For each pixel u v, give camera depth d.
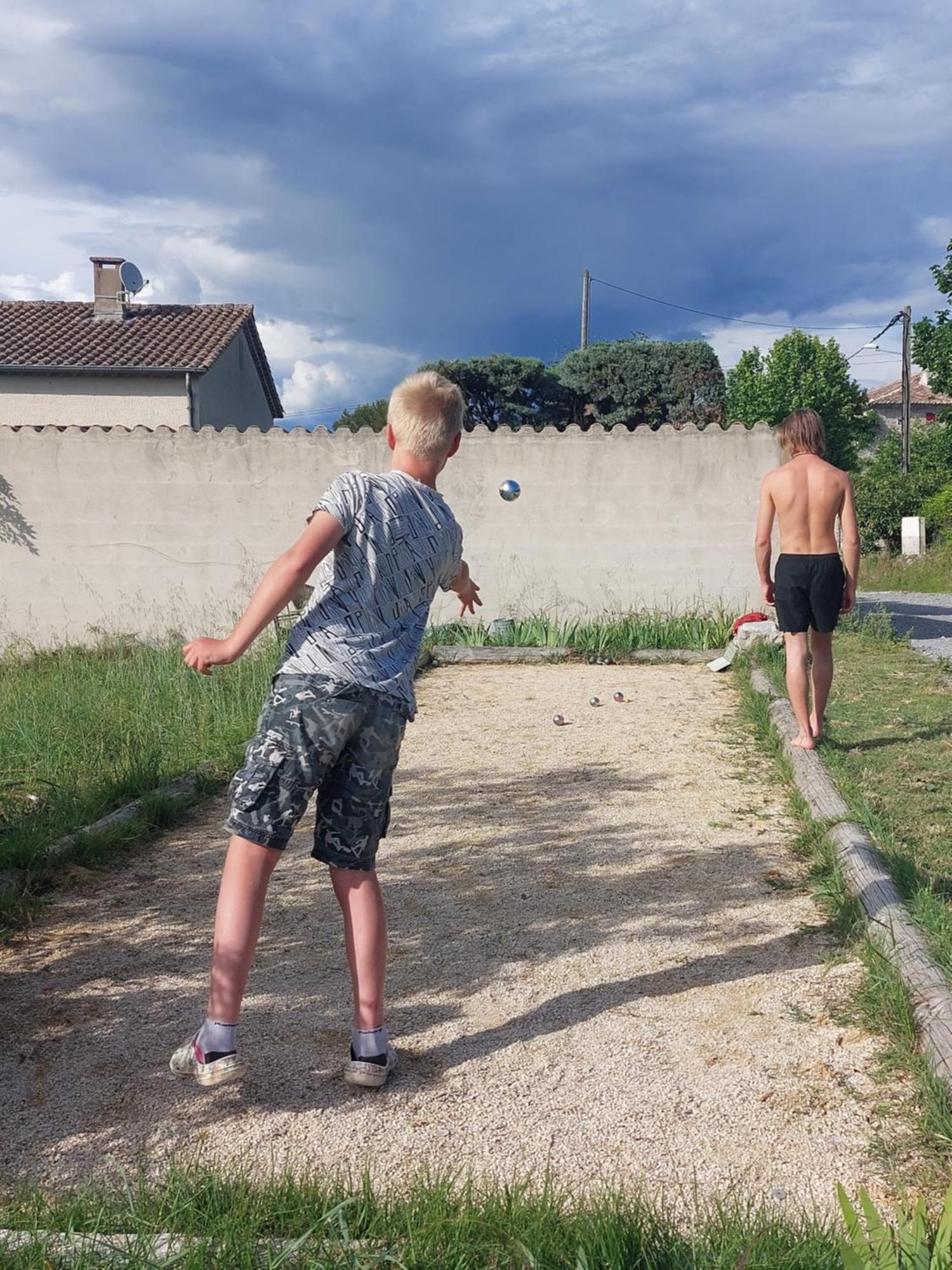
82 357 22.88
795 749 6.30
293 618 11.41
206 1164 2.49
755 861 4.64
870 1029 3.07
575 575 12.27
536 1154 2.54
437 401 3.01
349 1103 2.80
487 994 3.44
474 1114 2.73
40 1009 3.40
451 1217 2.20
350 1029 3.22
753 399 48.72
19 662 11.78
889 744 6.61
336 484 2.85
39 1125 2.71
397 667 2.85
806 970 3.53
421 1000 3.41
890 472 39.22
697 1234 2.15
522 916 4.10
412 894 4.38
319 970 3.65
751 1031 3.13
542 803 5.69
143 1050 3.11
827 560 6.16
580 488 12.21
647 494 12.15
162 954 3.84
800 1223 2.18
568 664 10.78
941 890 4.02
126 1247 2.10
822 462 6.23
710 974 3.54
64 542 12.59
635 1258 2.06
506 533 12.31
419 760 6.72
